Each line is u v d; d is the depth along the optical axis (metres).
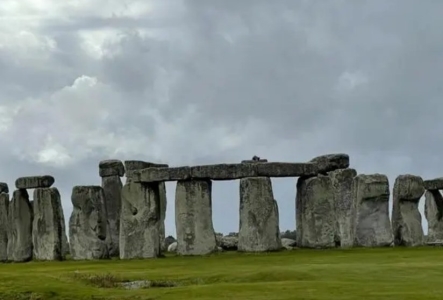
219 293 45.50
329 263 56.56
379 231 69.75
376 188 69.81
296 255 63.44
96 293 47.97
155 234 69.88
